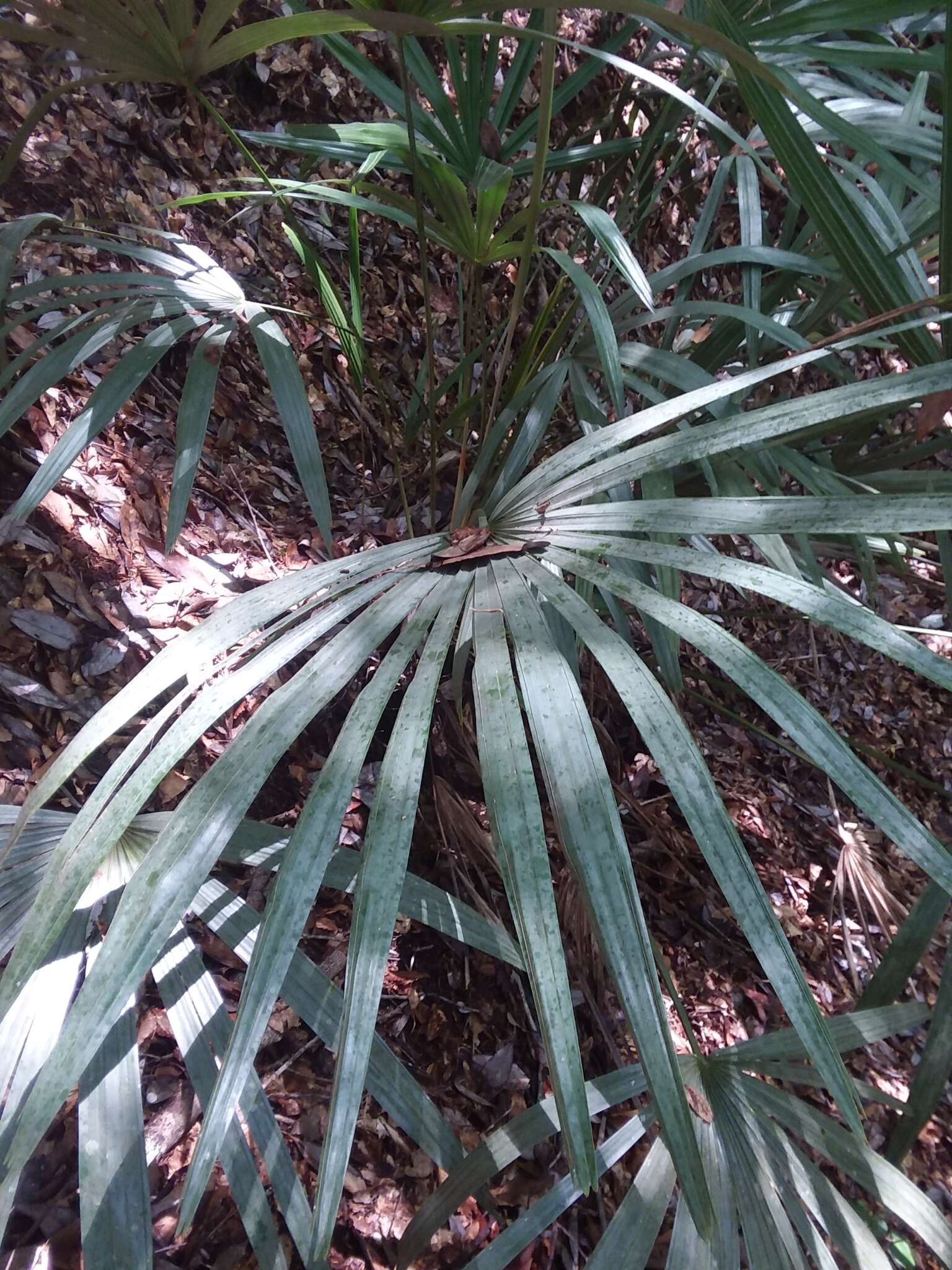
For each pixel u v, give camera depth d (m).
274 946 0.48
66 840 0.55
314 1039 0.94
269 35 0.71
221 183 1.55
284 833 0.74
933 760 1.99
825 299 1.14
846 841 1.36
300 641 0.61
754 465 1.02
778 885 1.53
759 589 0.58
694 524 0.65
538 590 0.66
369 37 1.86
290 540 1.31
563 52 2.00
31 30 0.67
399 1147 0.92
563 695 0.55
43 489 0.83
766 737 1.46
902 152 1.13
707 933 1.35
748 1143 0.73
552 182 2.01
